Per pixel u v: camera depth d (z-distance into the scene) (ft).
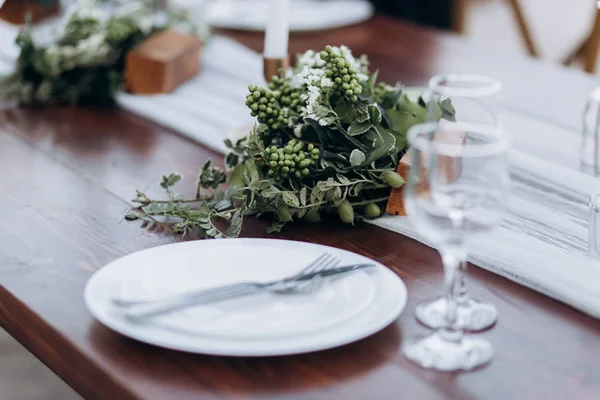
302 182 3.35
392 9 9.23
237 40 6.38
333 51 3.35
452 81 3.56
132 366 2.37
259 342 2.34
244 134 4.06
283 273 2.80
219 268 2.82
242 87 5.36
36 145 4.38
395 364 2.39
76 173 3.98
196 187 3.82
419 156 2.26
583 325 2.62
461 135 2.89
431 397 2.24
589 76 5.59
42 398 5.43
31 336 2.69
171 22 5.80
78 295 2.78
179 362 2.39
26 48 5.11
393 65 5.76
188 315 2.48
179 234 3.30
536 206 3.53
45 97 5.13
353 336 2.36
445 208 2.27
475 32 11.93
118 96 5.16
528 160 4.05
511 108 4.92
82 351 2.44
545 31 10.64
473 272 2.97
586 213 3.48
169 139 4.51
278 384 2.29
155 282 2.70
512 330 2.59
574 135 4.50
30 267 2.97
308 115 3.30
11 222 3.38
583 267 2.93
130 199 3.67
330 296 2.60
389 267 3.02
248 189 3.31
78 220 3.42
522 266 2.92
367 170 3.30
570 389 2.29
